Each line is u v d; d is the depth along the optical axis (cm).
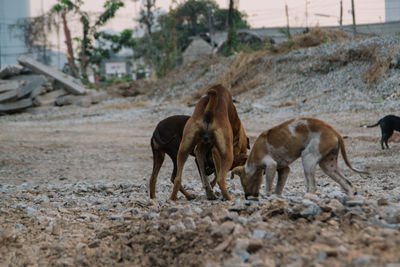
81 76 5909
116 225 541
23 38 6138
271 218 455
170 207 579
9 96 3597
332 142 547
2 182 1148
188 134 636
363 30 4759
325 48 3231
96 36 6234
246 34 4800
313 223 426
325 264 323
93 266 431
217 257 386
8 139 2045
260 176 620
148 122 2514
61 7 5906
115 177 1198
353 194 552
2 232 514
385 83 2452
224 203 602
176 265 396
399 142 1484
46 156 1603
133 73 6662
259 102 2780
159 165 753
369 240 360
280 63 3341
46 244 497
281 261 348
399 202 555
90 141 1948
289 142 570
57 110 3622
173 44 5038
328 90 2661
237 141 712
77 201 737
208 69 3931
